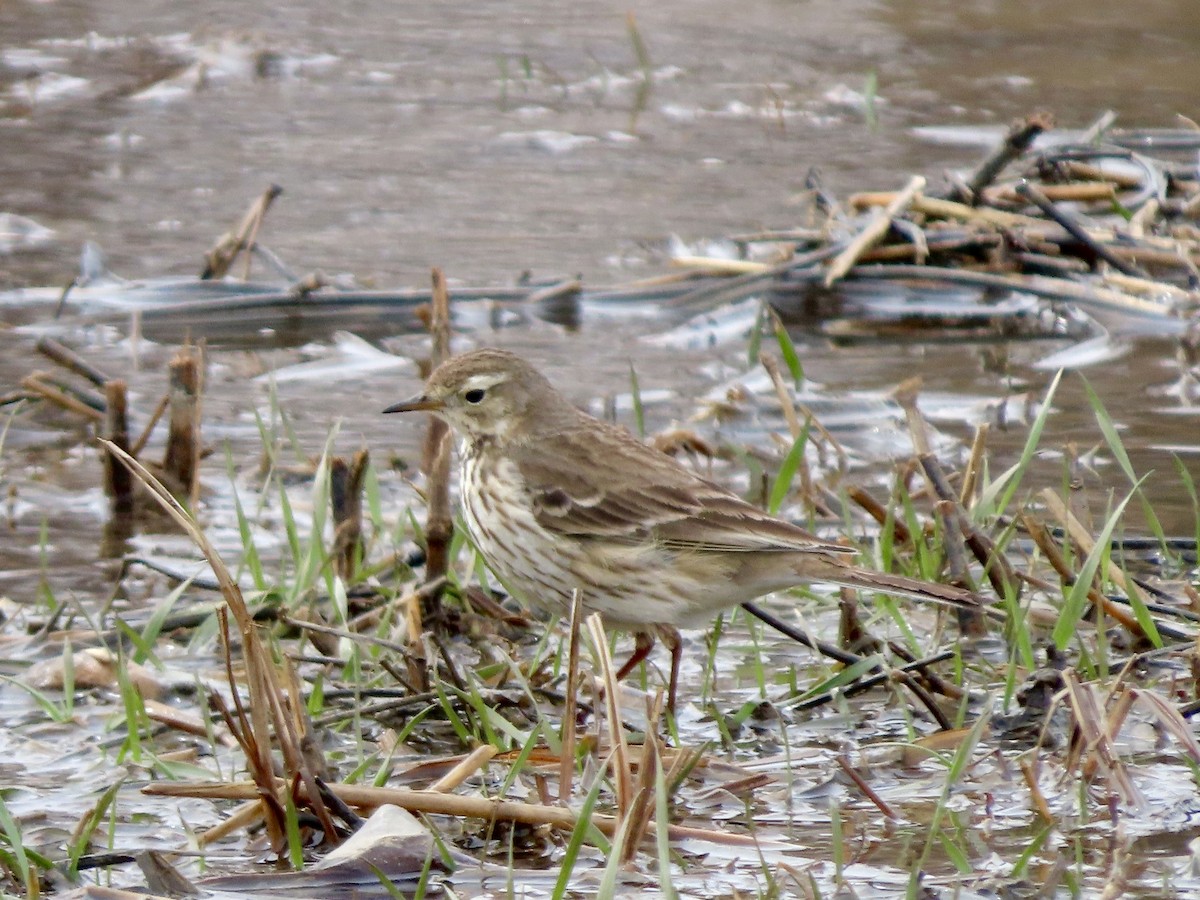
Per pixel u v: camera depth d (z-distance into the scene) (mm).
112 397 13250
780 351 16875
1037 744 8484
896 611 10172
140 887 7484
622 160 23719
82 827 7781
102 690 9945
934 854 7746
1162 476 13320
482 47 29750
